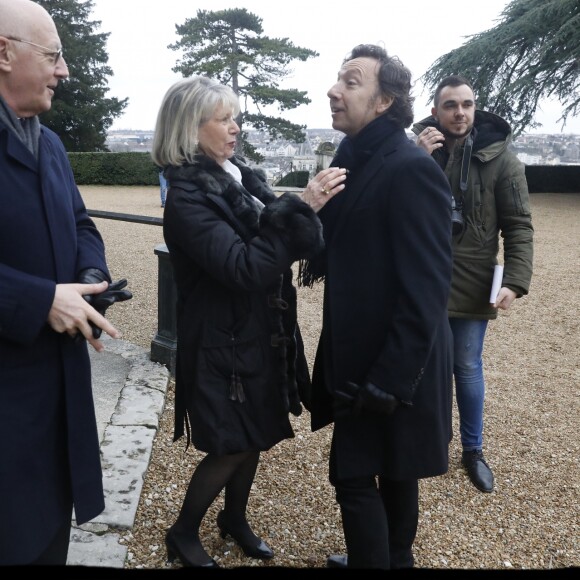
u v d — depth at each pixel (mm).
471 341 2773
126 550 2135
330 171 1804
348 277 1819
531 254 2643
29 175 1474
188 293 1972
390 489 2023
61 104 32469
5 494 1419
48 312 1398
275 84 32438
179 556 2031
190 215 1790
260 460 2908
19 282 1384
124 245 8914
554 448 3213
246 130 31922
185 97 1823
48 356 1503
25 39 1392
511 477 2910
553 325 5605
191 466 2771
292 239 1729
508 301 2598
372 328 1798
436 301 1684
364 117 1837
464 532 2473
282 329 1968
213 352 1886
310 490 2684
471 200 2621
